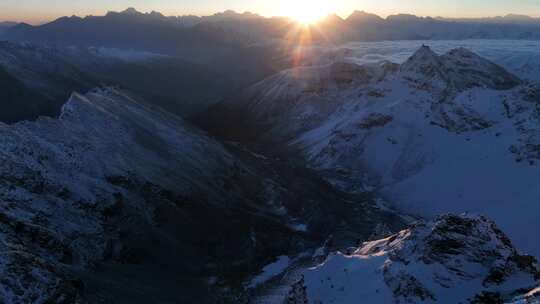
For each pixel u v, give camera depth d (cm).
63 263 5738
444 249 4603
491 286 4269
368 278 4716
